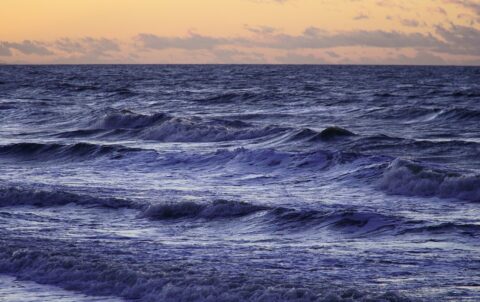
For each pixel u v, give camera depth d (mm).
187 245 33375
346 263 29297
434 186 46312
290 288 24031
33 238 34438
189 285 24859
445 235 33875
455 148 67938
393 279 26719
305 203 44344
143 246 32938
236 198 46500
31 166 65688
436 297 24344
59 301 25047
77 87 199750
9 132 97688
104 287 26094
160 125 88188
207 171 59344
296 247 32750
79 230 37125
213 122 94188
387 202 44531
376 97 145500
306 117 108812
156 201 44094
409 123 99188
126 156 66688
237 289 24172
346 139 75625
